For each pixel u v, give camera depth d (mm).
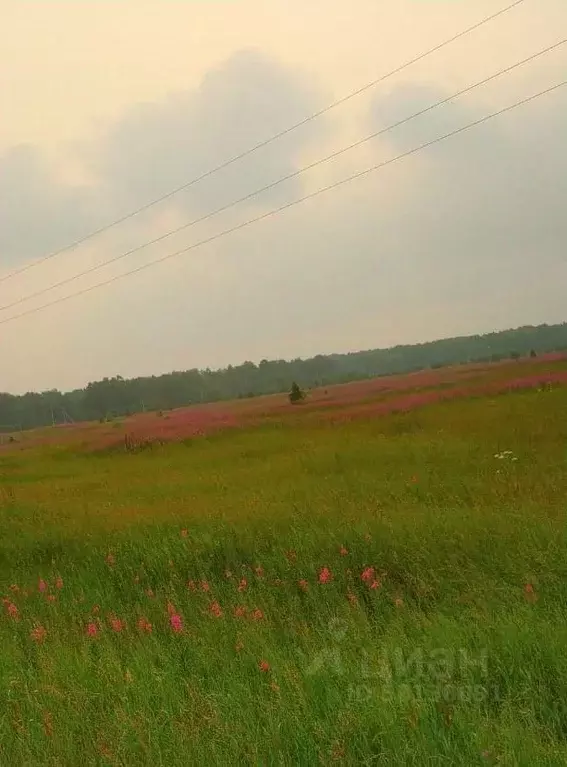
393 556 8070
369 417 31594
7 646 6613
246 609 6879
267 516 10891
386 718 3998
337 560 8305
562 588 6383
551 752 3648
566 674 4438
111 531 11742
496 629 5262
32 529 13070
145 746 4094
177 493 16844
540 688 4371
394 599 7086
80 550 10977
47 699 5000
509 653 4824
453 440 19219
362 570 7973
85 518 13578
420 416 28031
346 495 12773
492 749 3641
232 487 16547
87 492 19359
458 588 7012
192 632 6438
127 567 9328
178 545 9734
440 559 7742
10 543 12086
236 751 3945
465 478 13047
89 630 6551
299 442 26094
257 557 8930
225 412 49719
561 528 8016
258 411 45406
